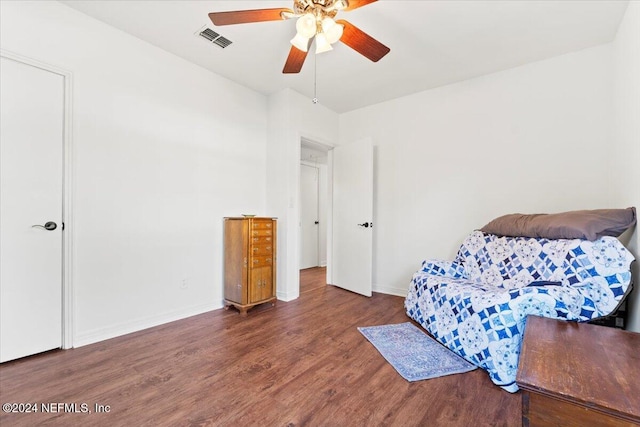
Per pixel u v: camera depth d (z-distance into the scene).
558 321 1.40
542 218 2.26
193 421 1.35
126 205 2.35
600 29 2.25
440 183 3.33
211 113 2.97
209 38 2.42
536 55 2.64
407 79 3.13
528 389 0.76
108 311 2.25
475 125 3.10
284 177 3.39
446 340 2.12
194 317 2.75
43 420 1.35
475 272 2.64
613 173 2.33
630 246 1.98
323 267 5.69
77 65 2.10
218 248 3.04
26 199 1.90
